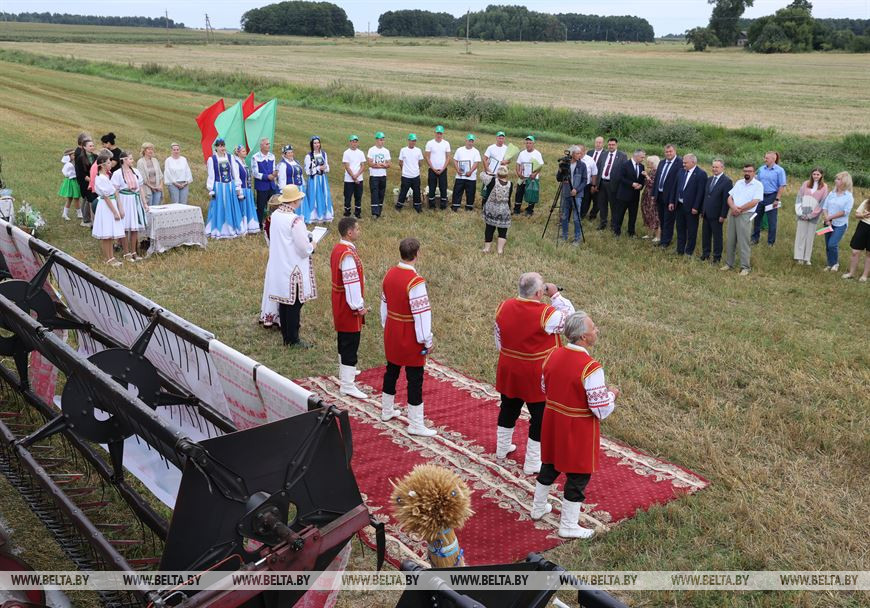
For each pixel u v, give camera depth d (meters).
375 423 7.08
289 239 8.42
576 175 13.35
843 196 11.95
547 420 5.36
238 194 13.30
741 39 119.81
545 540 5.38
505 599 3.01
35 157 19.58
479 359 8.63
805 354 8.91
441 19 193.38
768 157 13.30
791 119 34.62
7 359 7.46
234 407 4.93
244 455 3.54
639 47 139.38
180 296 10.24
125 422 4.23
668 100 43.22
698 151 24.66
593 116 28.53
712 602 4.75
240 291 10.59
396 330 6.62
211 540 3.47
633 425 7.12
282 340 8.97
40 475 4.55
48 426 4.77
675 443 6.79
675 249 13.47
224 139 14.05
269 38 151.12
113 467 4.92
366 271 11.62
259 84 38.16
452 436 6.88
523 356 5.98
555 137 26.16
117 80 40.12
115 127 25.53
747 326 9.77
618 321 9.85
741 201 11.91
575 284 11.45
